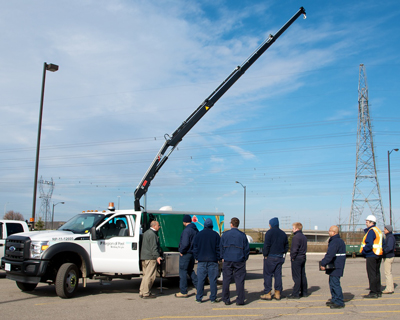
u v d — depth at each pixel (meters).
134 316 7.46
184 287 9.57
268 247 9.21
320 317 7.43
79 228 10.45
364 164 45.69
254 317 7.40
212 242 8.86
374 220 9.70
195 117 13.40
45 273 9.18
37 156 19.36
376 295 9.49
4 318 7.22
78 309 8.06
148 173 12.32
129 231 10.13
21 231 13.83
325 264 8.38
